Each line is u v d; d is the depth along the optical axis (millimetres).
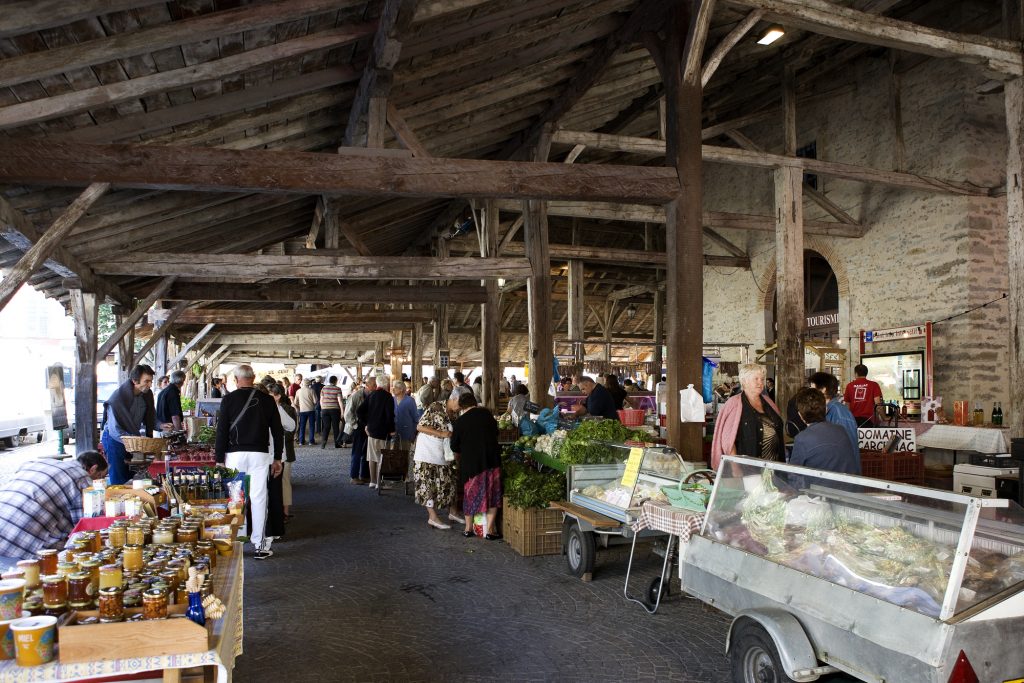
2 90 4961
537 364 11000
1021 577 2887
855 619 2977
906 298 14250
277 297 13602
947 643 2635
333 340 25781
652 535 5625
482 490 7348
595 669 4129
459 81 8109
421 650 4418
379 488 10258
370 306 21500
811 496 3654
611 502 5672
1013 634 2752
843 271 15734
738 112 16359
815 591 3230
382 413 10508
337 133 8477
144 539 3148
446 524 7887
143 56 5145
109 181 5895
